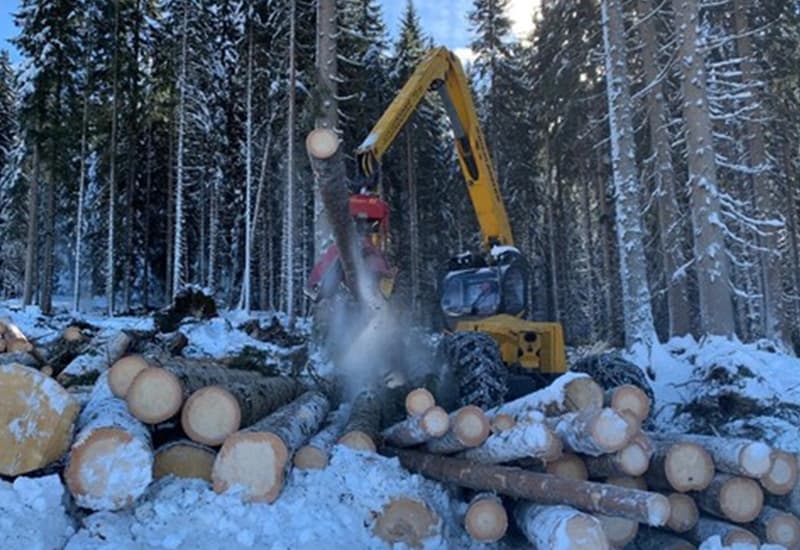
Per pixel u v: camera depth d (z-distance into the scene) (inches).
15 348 307.9
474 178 356.8
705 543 160.9
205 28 1007.6
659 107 589.9
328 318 307.4
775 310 698.2
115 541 135.3
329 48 416.8
